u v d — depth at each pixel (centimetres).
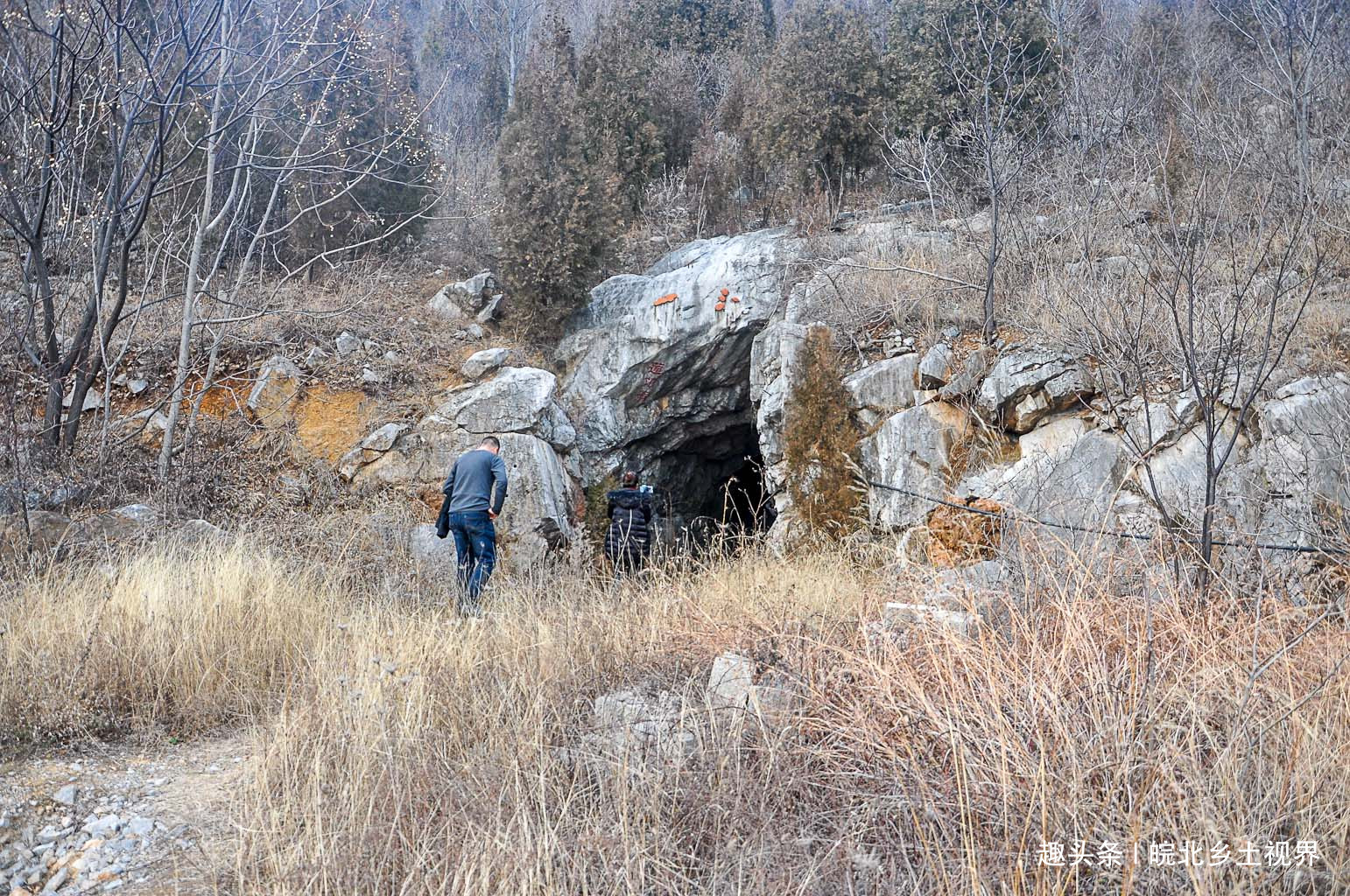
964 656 342
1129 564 425
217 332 1150
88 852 342
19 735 435
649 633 500
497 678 432
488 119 2439
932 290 1069
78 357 926
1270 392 754
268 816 337
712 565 724
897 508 905
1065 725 305
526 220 1315
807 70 1459
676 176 1702
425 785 340
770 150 1495
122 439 975
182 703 475
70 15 883
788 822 306
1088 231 899
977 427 931
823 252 1239
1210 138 957
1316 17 1006
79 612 519
